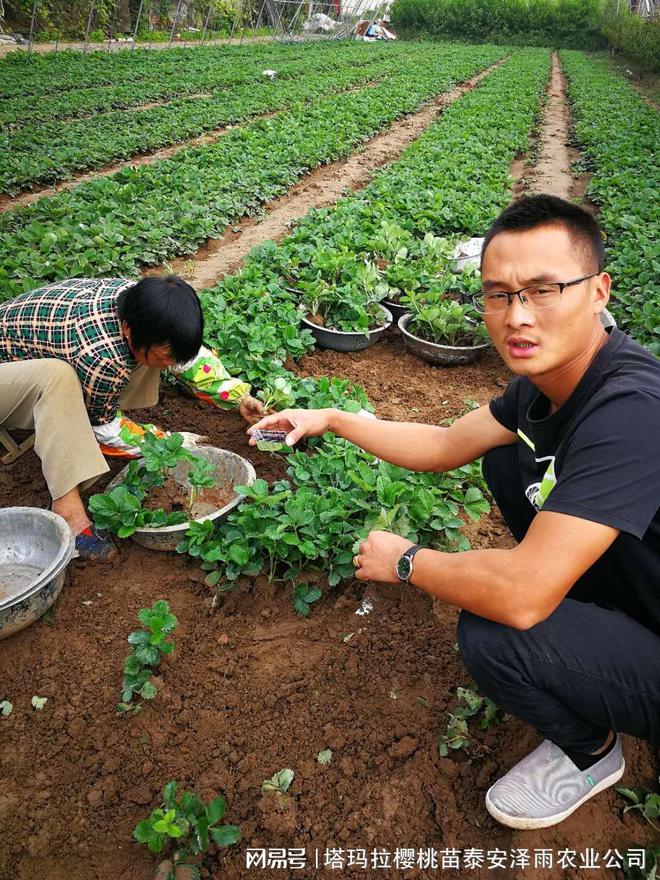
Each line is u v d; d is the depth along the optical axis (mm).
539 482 2328
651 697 1999
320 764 2453
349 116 15711
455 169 10680
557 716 2104
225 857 2188
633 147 13133
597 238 1942
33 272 5855
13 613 2660
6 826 2266
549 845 2234
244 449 4145
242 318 5082
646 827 2305
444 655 2850
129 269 6617
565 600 2125
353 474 3330
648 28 30266
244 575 3166
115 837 2244
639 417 1786
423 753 2484
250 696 2688
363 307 5664
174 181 9484
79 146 11977
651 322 5461
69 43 28328
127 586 3143
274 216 9422
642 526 1752
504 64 31750
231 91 19156
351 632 2955
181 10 35406
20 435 4145
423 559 2139
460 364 5543
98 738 2518
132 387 3670
